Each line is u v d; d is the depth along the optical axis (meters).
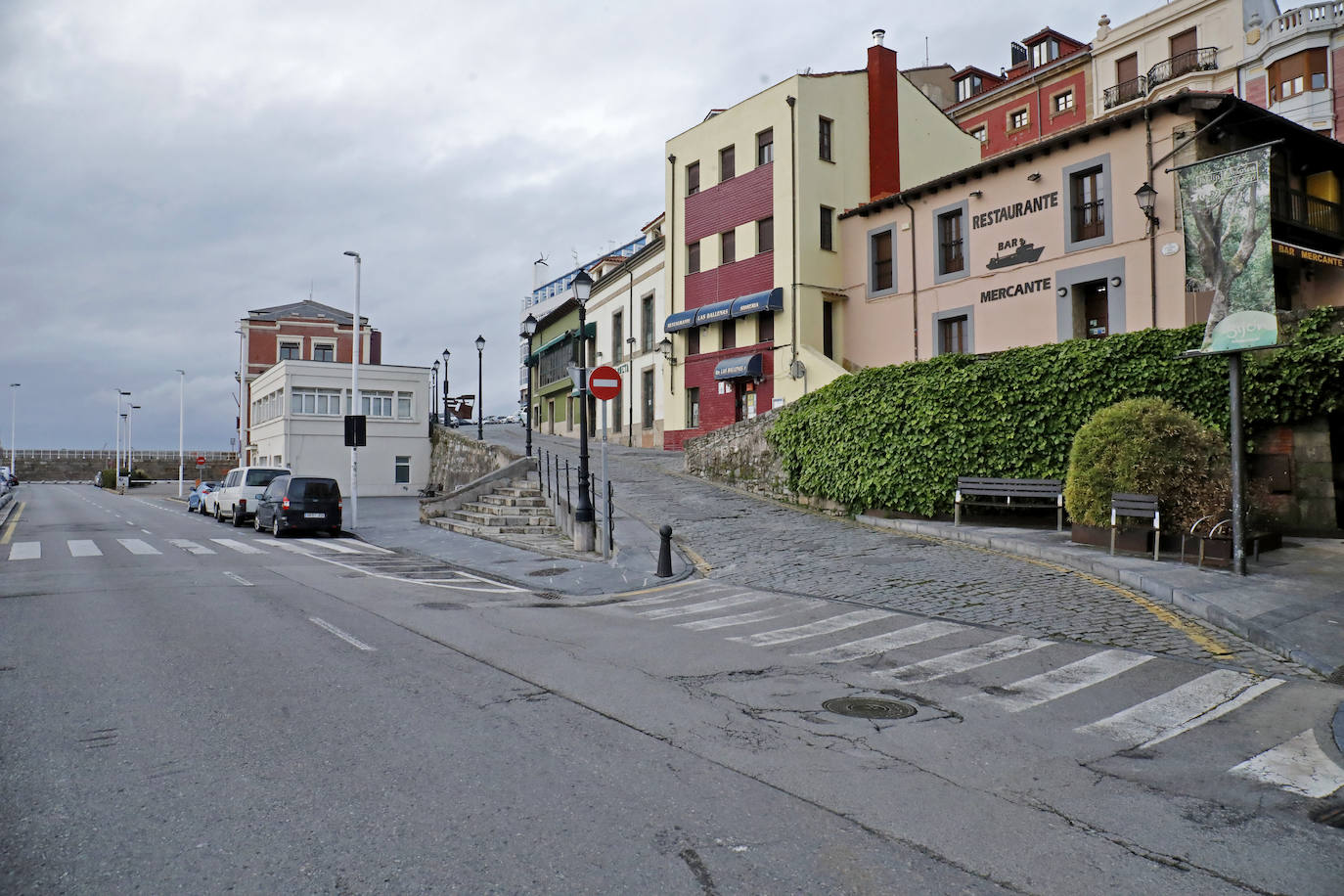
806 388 27.34
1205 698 6.36
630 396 38.59
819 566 13.31
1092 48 37.09
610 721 5.73
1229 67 32.00
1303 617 8.55
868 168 29.97
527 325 27.84
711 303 31.45
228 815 4.09
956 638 8.48
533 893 3.33
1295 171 21.22
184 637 8.47
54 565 14.91
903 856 3.74
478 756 4.97
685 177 33.28
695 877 3.48
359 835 3.86
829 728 5.62
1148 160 19.41
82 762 4.83
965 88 44.12
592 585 12.59
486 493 24.47
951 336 24.92
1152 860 3.75
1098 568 11.72
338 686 6.57
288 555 17.17
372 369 39.94
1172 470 12.48
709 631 9.05
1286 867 3.70
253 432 46.53
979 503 16.44
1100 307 20.95
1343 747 5.25
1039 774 4.82
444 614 9.98
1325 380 13.70
